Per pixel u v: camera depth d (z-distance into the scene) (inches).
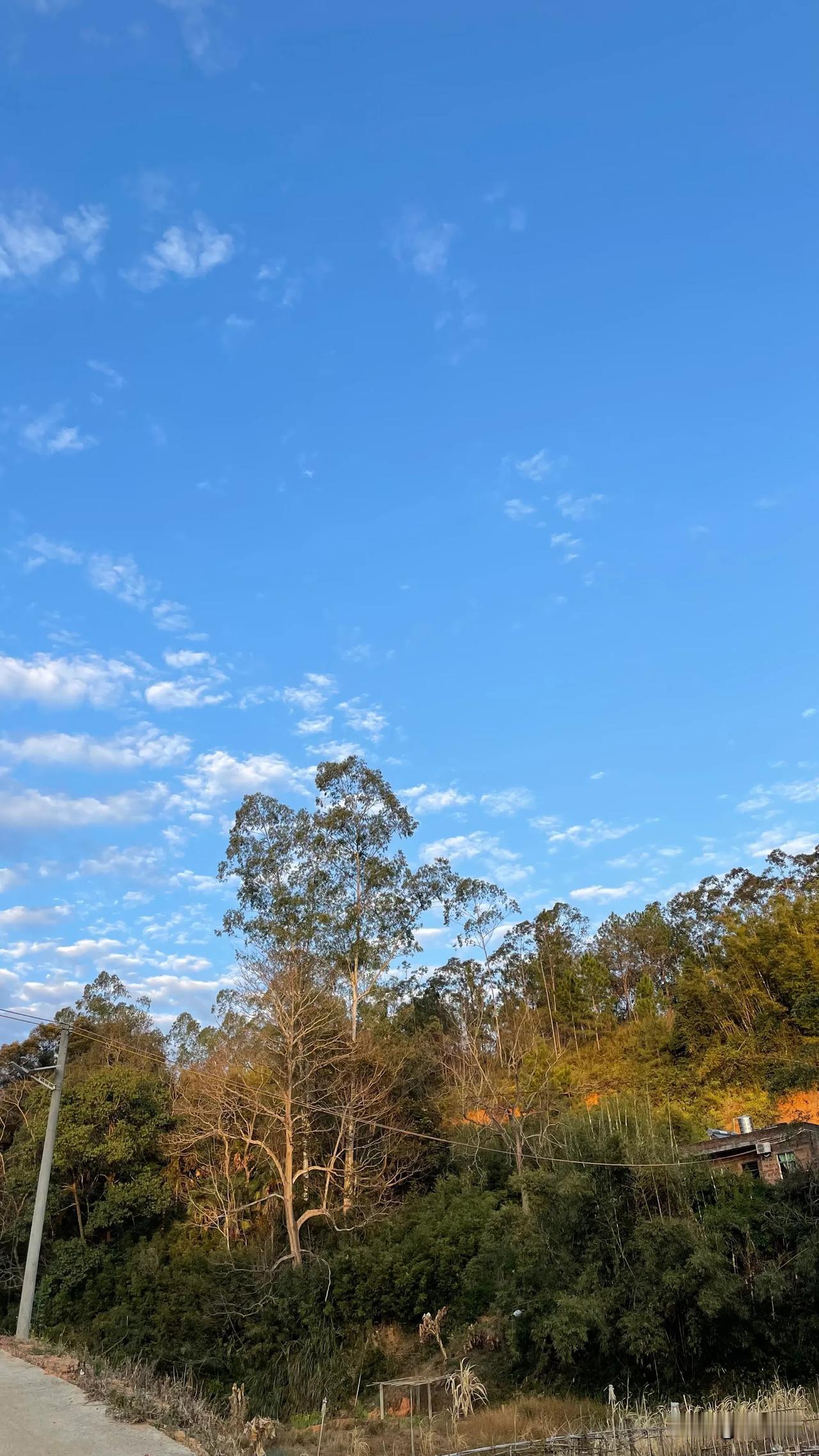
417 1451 696.4
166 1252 1378.0
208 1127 1413.6
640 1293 837.2
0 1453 412.2
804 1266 799.7
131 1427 457.7
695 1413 652.7
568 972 2559.1
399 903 1582.2
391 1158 1457.9
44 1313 1339.8
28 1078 1903.3
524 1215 1021.2
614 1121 1036.5
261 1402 964.0
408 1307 1110.4
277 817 1505.9
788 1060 1814.7
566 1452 589.3
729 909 2417.6
